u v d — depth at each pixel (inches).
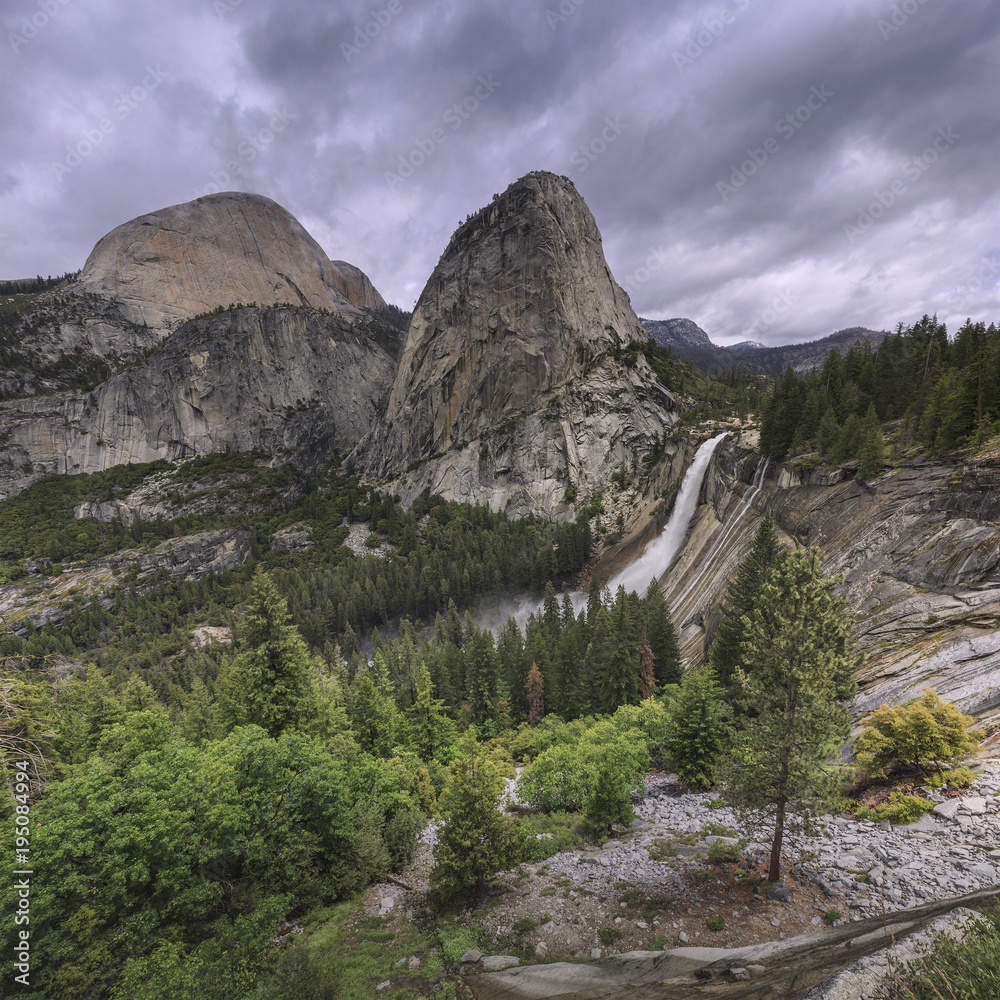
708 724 1104.8
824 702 566.9
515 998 557.0
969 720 937.5
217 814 750.5
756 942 544.4
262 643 1130.0
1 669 622.5
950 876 562.3
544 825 1061.1
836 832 738.8
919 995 322.7
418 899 841.5
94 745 1141.7
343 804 928.3
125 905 663.1
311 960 671.8
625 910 681.0
